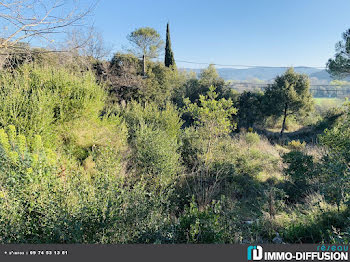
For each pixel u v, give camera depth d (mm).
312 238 3031
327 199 3609
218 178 5531
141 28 26906
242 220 4051
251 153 7945
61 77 6324
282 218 3828
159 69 20844
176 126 8031
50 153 3582
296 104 20609
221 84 24453
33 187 2473
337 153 4160
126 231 2496
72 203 2469
